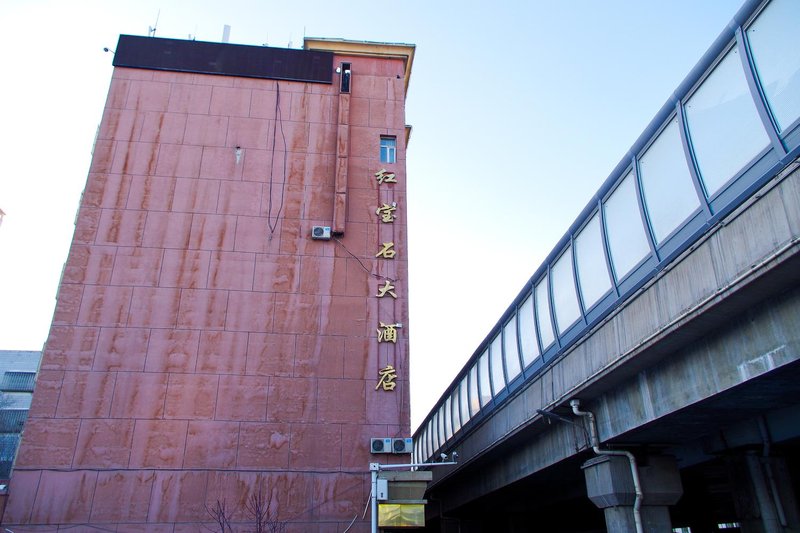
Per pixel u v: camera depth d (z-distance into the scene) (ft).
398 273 80.53
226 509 65.92
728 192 39.34
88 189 80.53
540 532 138.92
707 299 39.63
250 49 93.66
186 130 86.53
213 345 73.82
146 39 92.22
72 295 74.02
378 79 94.79
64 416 67.92
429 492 134.72
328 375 73.77
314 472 68.74
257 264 79.10
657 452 58.95
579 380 59.52
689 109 43.73
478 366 97.55
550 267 69.46
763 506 51.47
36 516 63.16
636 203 50.78
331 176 86.17
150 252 77.92
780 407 47.26
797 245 32.01
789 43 34.65
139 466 66.69
